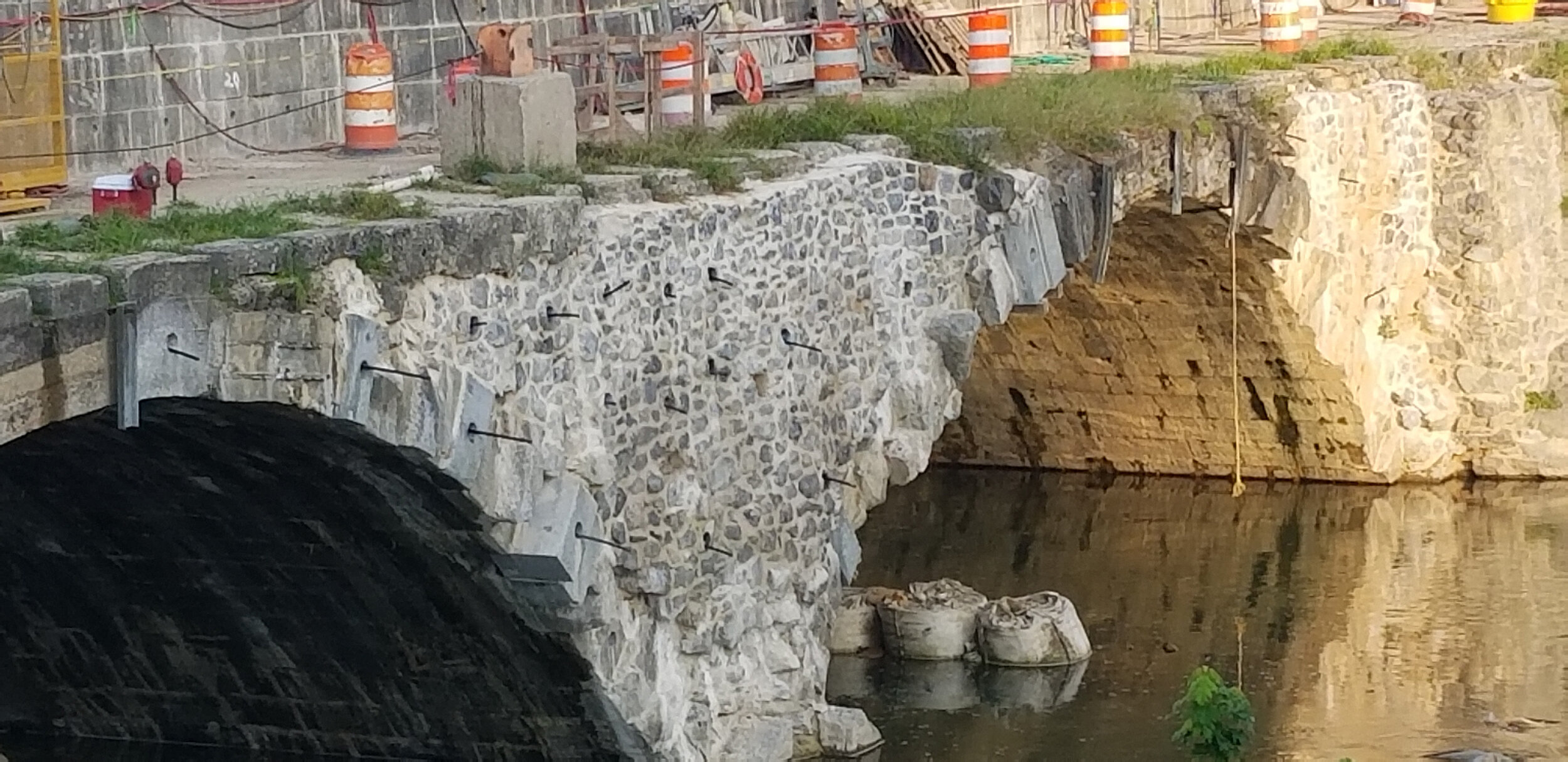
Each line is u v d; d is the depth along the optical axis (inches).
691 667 746.2
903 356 823.1
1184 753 820.6
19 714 818.8
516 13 974.4
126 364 549.0
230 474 663.8
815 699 795.4
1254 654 936.3
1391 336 1205.1
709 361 743.7
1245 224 1074.1
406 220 641.0
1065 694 889.5
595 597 702.5
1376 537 1114.7
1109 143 933.2
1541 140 1224.8
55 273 543.5
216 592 743.1
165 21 823.1
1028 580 1045.2
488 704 749.3
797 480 781.9
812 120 850.8
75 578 749.9
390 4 920.3
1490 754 815.1
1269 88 1080.8
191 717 799.1
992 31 1028.5
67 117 782.5
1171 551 1095.6
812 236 785.6
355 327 612.7
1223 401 1210.6
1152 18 1304.1
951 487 1242.6
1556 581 1035.3
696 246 737.6
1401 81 1184.8
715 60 992.9
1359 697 880.9
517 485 673.6
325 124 893.2
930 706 874.1
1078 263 918.4
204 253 574.2
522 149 721.0
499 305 666.8
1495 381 1213.1
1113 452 1254.9
